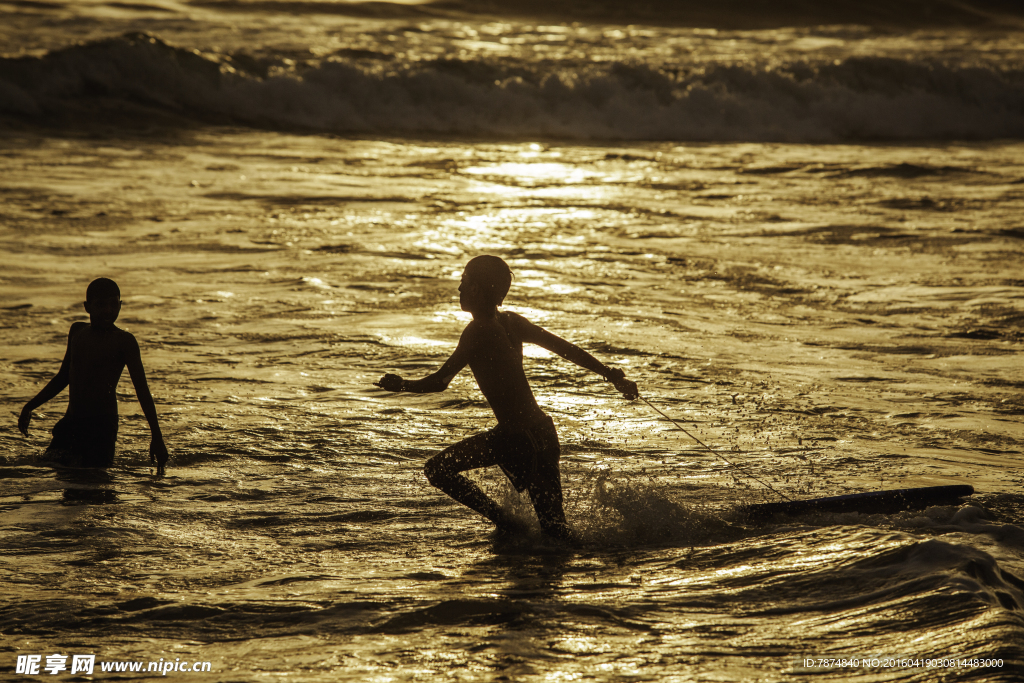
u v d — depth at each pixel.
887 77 112.19
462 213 57.94
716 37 145.88
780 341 34.12
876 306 39.97
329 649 12.51
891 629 12.56
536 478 17.05
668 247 50.75
